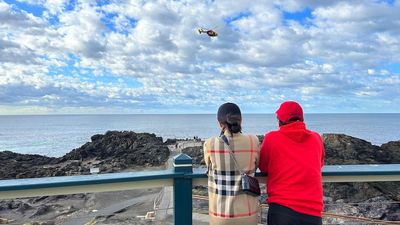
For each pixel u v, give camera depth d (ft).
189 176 10.69
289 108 10.89
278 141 10.71
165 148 152.25
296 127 10.73
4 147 375.45
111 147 157.58
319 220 10.28
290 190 10.26
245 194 9.98
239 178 9.99
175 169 10.80
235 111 10.37
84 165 134.62
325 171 11.49
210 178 10.32
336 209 50.96
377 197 66.13
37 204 73.61
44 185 9.85
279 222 10.24
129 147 156.25
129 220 56.03
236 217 9.82
